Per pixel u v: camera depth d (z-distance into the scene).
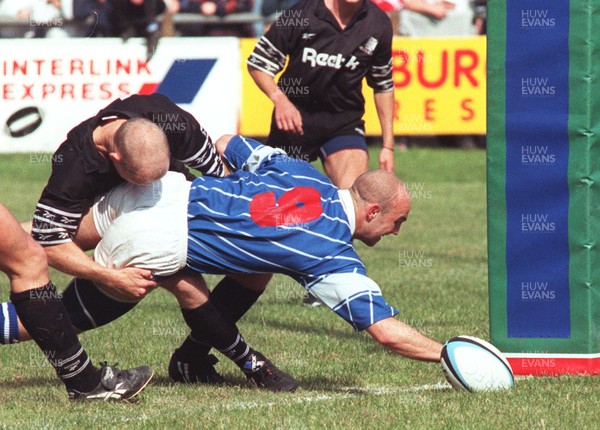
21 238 17.03
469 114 57.69
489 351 18.55
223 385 19.84
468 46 57.34
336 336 24.36
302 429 16.08
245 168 19.86
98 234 18.31
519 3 19.44
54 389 19.20
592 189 19.73
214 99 54.94
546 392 18.33
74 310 18.48
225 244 17.88
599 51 19.42
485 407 17.27
